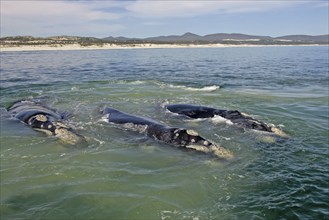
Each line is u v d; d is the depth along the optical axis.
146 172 11.20
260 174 11.12
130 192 9.80
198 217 8.60
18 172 11.07
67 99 22.89
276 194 9.77
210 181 10.62
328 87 27.77
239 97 23.83
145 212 8.81
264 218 8.56
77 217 8.53
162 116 18.59
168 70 41.78
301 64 50.91
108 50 100.44
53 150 13.16
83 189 9.94
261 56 74.62
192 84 29.78
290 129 16.06
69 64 48.78
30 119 16.72
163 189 10.00
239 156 12.72
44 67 43.66
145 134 15.09
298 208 8.99
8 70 39.47
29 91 25.81
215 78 33.84
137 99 23.11
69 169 11.32
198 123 17.11
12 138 14.56
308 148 13.48
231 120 16.88
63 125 15.48
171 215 8.70
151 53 84.81
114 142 14.23
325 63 52.69
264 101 22.44
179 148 13.47
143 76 35.31
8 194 9.62
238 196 9.70
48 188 9.99
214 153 12.77
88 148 13.45
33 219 8.39
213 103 21.92
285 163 12.01
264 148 13.56
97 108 20.11
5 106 20.98
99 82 30.52
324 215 8.67
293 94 24.84
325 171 11.29
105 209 8.90
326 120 17.61
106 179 10.60
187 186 10.23
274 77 34.41
